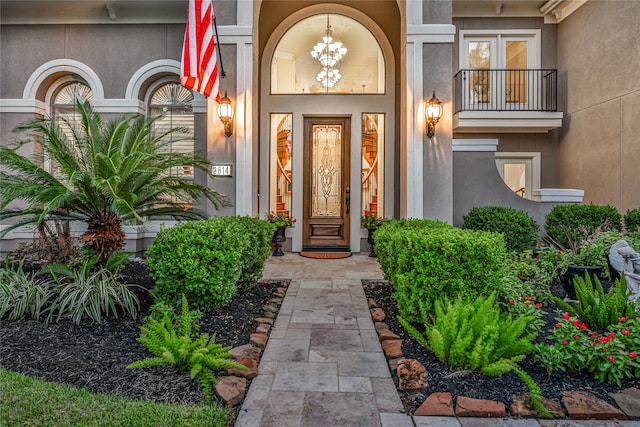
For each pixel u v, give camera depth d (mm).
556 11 8133
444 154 5902
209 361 2453
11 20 6902
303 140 7723
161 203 4879
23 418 2043
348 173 7754
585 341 2500
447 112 5906
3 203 3781
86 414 2080
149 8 6816
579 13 7680
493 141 6422
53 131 4191
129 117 4730
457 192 6441
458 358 2520
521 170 8914
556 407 2207
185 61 4906
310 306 4172
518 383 2434
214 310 3658
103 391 2359
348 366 2793
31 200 3951
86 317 3500
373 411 2244
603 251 4266
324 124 7805
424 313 3035
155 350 2594
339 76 7863
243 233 3926
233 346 3002
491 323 2551
